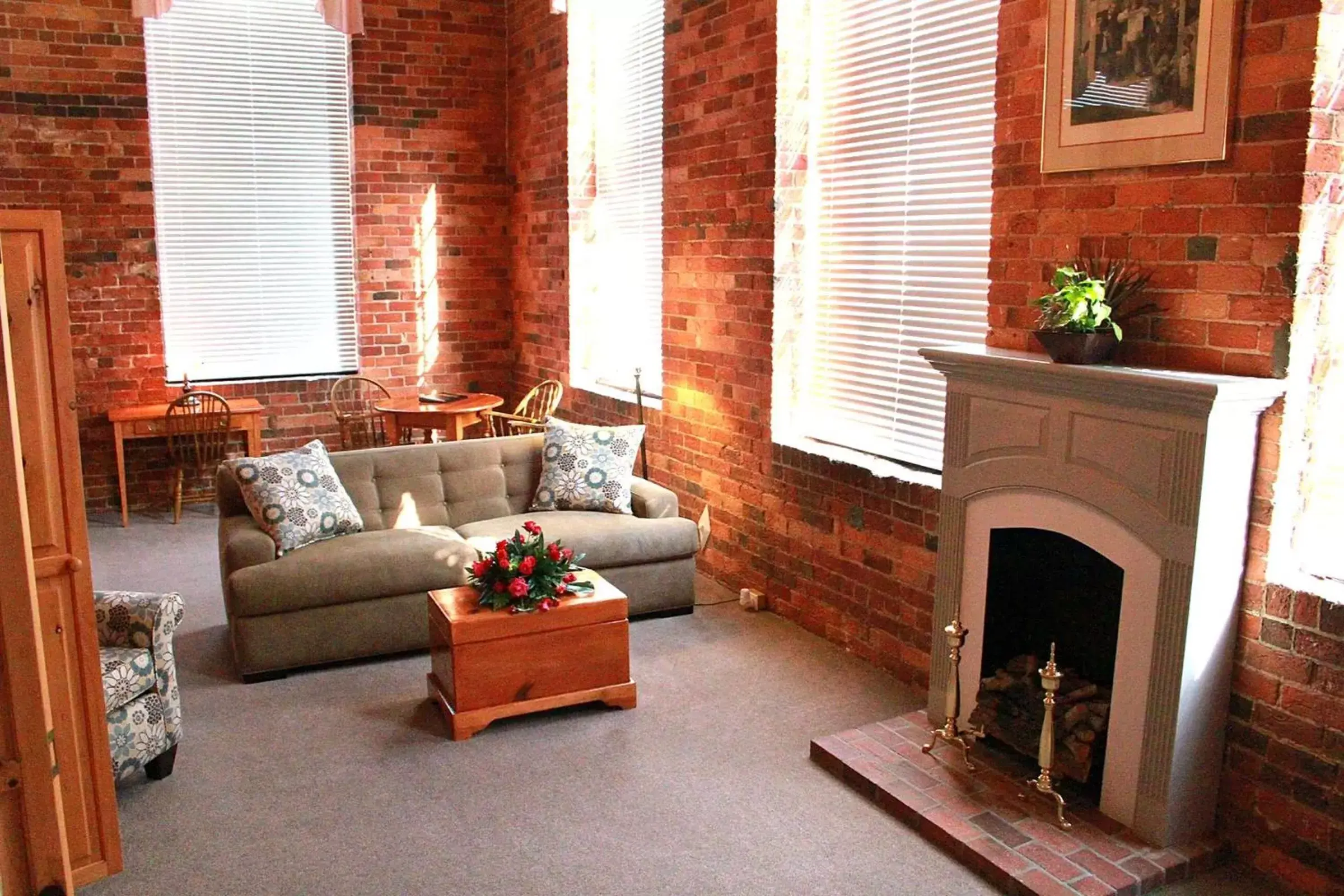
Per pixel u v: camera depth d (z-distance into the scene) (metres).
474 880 2.75
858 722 3.67
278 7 6.76
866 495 4.09
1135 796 2.83
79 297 6.43
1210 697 2.75
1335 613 2.52
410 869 2.80
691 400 5.34
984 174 3.64
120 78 6.35
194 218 6.71
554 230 6.82
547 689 3.67
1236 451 2.61
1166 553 2.68
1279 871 2.71
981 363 3.14
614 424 6.18
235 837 2.96
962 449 3.33
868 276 4.23
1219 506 2.62
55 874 1.50
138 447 6.63
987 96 3.61
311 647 4.11
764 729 3.63
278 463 4.40
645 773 3.32
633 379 6.12
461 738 3.55
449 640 3.55
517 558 3.71
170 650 3.25
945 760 3.26
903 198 4.03
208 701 3.87
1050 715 2.89
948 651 3.44
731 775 3.30
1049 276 3.26
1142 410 2.71
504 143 7.49
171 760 3.29
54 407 2.55
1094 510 2.88
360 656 4.20
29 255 2.46
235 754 3.46
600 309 6.48
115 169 6.41
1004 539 3.28
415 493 4.86
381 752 3.48
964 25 3.69
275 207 6.94
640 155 5.87
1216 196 2.72
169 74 6.52
